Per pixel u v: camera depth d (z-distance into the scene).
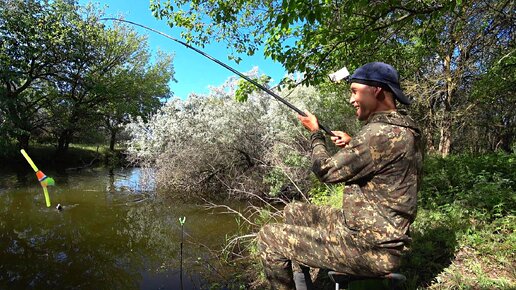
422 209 4.04
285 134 8.27
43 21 15.83
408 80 8.98
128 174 14.27
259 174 8.55
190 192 9.48
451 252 3.04
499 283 2.54
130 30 19.06
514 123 12.37
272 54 4.50
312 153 2.15
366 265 1.89
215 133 9.26
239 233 5.82
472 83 8.73
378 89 1.94
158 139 10.12
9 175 13.32
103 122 20.64
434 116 10.02
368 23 4.46
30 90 17.44
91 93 18.19
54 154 18.20
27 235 6.28
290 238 2.17
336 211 2.34
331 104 9.41
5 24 14.75
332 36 4.32
